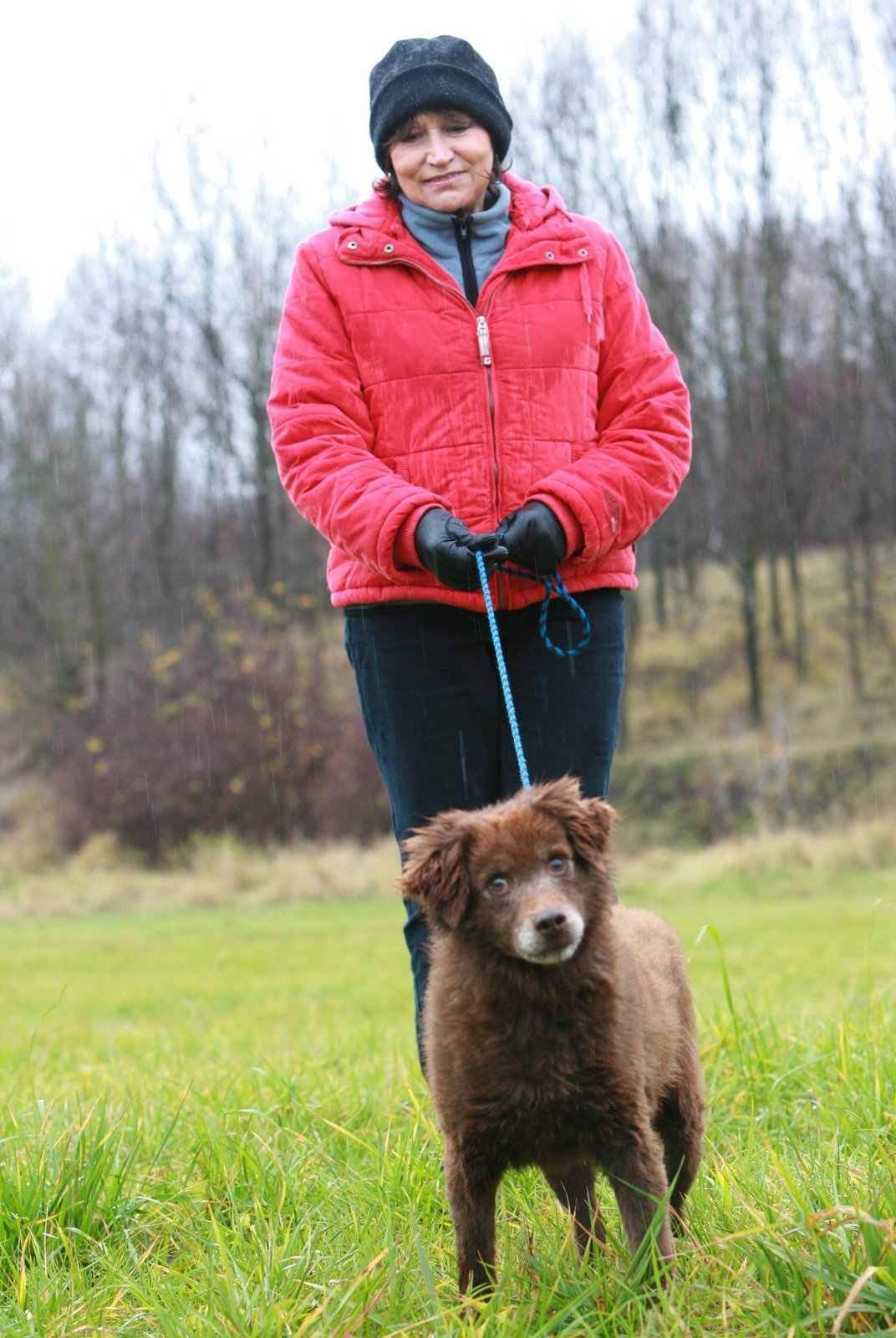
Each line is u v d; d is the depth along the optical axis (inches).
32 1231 139.8
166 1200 153.2
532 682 161.2
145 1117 187.0
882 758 1136.2
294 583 1517.0
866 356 1459.2
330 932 748.6
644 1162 122.8
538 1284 121.0
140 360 1594.5
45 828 1228.5
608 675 164.7
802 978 426.9
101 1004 498.9
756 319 1457.9
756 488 1384.1
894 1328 100.3
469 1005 124.6
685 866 900.6
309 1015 421.1
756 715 1283.2
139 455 1706.4
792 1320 105.8
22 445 1657.2
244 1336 109.9
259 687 1182.3
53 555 1615.4
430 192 163.5
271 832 1120.8
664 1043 136.8
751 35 1254.3
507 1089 122.5
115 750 1196.5
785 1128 166.6
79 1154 153.7
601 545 156.0
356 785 1122.7
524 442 159.8
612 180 1306.6
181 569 1701.5
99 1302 126.6
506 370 159.9
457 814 131.6
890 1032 208.5
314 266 165.3
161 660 1259.8
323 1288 119.0
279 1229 138.2
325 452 160.2
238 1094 202.1
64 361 1664.6
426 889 126.9
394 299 160.9
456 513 160.2
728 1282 117.2
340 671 1326.3
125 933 794.2
